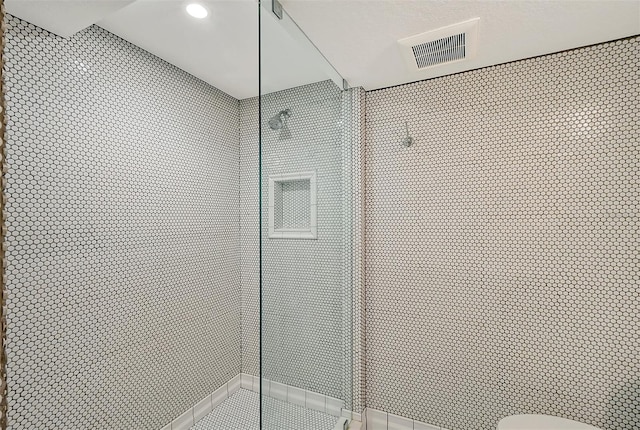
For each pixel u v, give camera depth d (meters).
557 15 1.19
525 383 1.54
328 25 1.25
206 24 1.53
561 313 1.47
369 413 1.89
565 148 1.47
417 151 1.80
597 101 1.41
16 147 1.23
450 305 1.71
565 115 1.47
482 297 1.63
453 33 1.29
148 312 1.79
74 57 1.43
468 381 1.66
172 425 1.90
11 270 1.22
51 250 1.34
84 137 1.48
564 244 1.47
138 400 1.71
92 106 1.51
